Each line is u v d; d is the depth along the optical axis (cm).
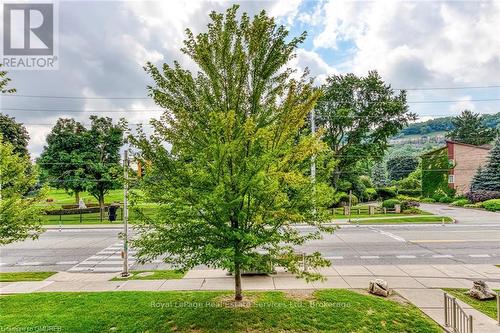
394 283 1156
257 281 1183
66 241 2092
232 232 730
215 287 1133
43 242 2064
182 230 786
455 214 3219
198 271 1344
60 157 3447
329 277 1232
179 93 812
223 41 781
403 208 3478
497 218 2867
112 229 2575
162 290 1112
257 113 820
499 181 4197
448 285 1134
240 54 769
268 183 716
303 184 774
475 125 8062
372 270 1327
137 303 953
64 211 3438
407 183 6391
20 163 1053
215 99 807
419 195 5766
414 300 987
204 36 792
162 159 775
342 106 4022
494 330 786
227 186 711
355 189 5019
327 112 3978
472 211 3522
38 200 1073
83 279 1292
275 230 786
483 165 4691
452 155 5025
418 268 1354
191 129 793
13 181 1042
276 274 1265
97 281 1255
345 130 4194
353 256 1575
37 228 1069
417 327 799
